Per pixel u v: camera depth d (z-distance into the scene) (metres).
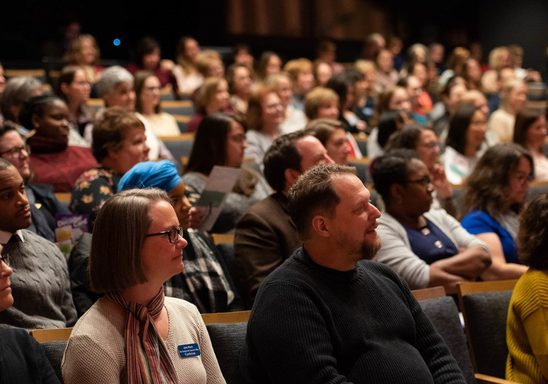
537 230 3.46
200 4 14.10
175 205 3.45
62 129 5.00
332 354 2.79
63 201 4.37
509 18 15.91
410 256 4.00
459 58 12.31
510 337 3.49
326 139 4.48
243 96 8.80
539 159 6.58
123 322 2.57
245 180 4.70
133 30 13.61
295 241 3.79
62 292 3.31
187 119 7.70
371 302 2.93
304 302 2.80
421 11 15.99
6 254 3.21
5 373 2.41
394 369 2.82
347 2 15.41
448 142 6.35
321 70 10.02
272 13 14.84
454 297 3.98
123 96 6.64
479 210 4.58
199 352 2.70
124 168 4.13
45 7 12.68
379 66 12.00
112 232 2.56
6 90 5.88
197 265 3.61
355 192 2.91
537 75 13.08
